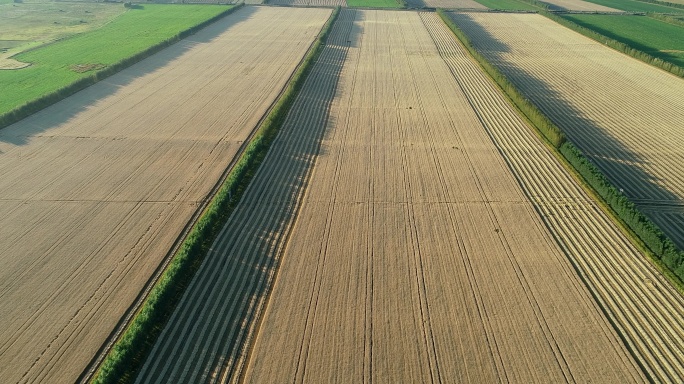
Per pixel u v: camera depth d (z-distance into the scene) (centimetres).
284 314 1986
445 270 2234
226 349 1841
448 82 4688
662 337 1919
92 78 4500
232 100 4166
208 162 3150
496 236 2469
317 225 2541
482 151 3338
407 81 4700
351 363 1778
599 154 3378
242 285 2145
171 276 2045
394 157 3250
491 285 2150
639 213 2497
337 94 4350
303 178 3005
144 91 4347
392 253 2339
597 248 2406
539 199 2794
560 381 1722
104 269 2216
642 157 3341
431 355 1812
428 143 3450
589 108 4144
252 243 2405
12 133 3500
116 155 3212
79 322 1942
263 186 2898
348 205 2716
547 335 1903
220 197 2642
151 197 2766
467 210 2680
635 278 2212
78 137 3453
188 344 1855
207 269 2222
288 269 2233
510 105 4131
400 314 1991
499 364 1780
